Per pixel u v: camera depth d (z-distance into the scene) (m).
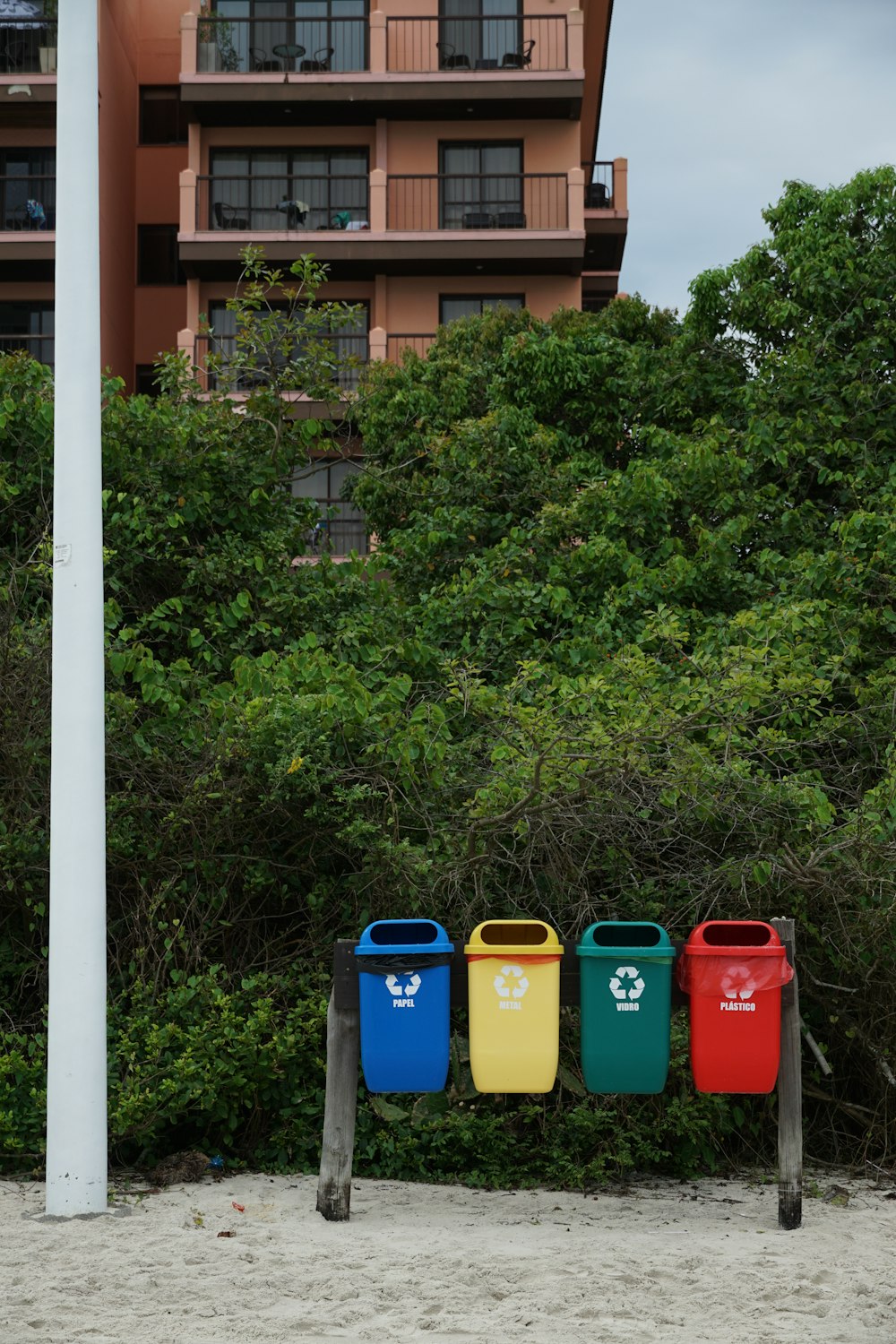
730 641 9.76
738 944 6.23
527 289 28.75
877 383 14.91
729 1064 6.00
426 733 7.66
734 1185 7.01
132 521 9.30
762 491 13.15
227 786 7.48
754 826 7.25
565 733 7.22
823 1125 7.58
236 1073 6.98
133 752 7.66
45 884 7.51
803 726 9.04
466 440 14.62
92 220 6.72
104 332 28.27
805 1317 4.80
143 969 7.30
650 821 7.26
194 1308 4.85
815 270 16.05
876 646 10.17
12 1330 4.59
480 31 29.05
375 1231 5.91
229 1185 6.75
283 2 29.48
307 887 7.68
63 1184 6.10
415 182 28.64
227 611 9.62
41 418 9.26
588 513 12.53
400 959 6.04
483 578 11.05
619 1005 6.06
